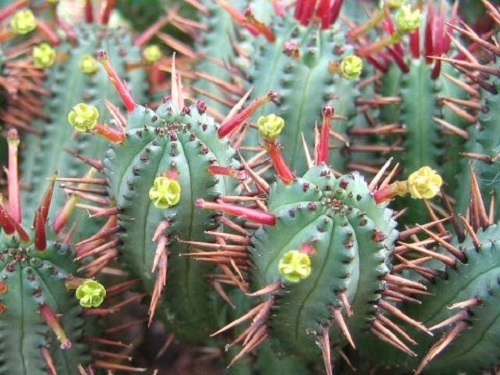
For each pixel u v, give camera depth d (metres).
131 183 0.19
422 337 0.21
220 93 0.27
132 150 0.19
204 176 0.19
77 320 0.20
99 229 0.24
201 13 0.29
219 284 0.22
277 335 0.20
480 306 0.19
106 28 0.27
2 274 0.19
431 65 0.24
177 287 0.22
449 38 0.25
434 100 0.24
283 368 0.22
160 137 0.19
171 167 0.18
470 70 0.25
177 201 0.18
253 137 0.23
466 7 0.34
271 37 0.23
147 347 0.28
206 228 0.20
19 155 0.28
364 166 0.25
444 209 0.25
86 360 0.21
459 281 0.20
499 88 0.22
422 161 0.25
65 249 0.20
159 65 0.28
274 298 0.18
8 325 0.19
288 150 0.23
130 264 0.21
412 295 0.21
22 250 0.19
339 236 0.17
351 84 0.23
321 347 0.19
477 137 0.23
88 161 0.21
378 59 0.26
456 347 0.20
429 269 0.20
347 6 0.31
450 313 0.20
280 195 0.18
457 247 0.21
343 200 0.17
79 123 0.19
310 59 0.23
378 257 0.18
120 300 0.26
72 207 0.21
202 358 0.25
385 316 0.21
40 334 0.20
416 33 0.24
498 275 0.19
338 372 0.23
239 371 0.23
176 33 0.34
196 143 0.19
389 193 0.18
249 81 0.24
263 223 0.18
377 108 0.26
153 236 0.20
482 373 0.20
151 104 0.27
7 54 0.28
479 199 0.21
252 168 0.22
